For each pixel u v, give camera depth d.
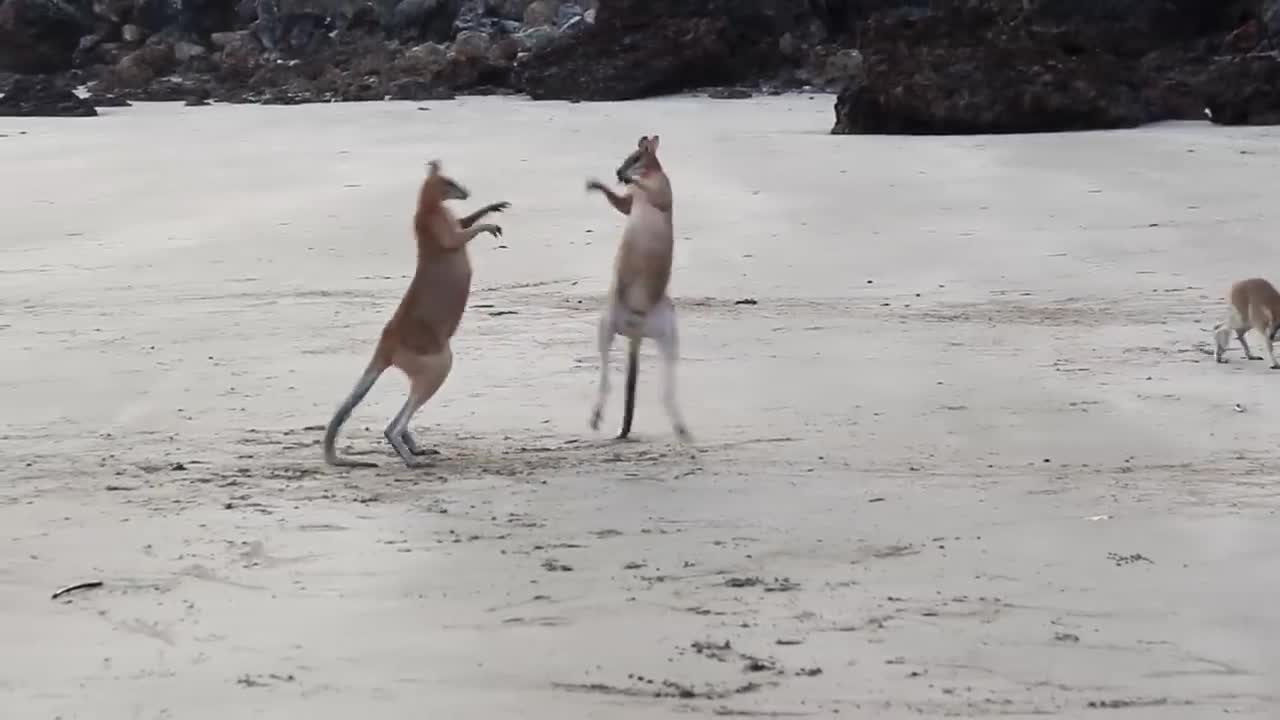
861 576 9.75
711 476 12.50
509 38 81.06
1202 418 14.69
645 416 15.10
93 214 30.92
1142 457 13.15
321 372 17.16
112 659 8.31
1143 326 19.83
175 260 25.53
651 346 18.47
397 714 7.54
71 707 7.64
